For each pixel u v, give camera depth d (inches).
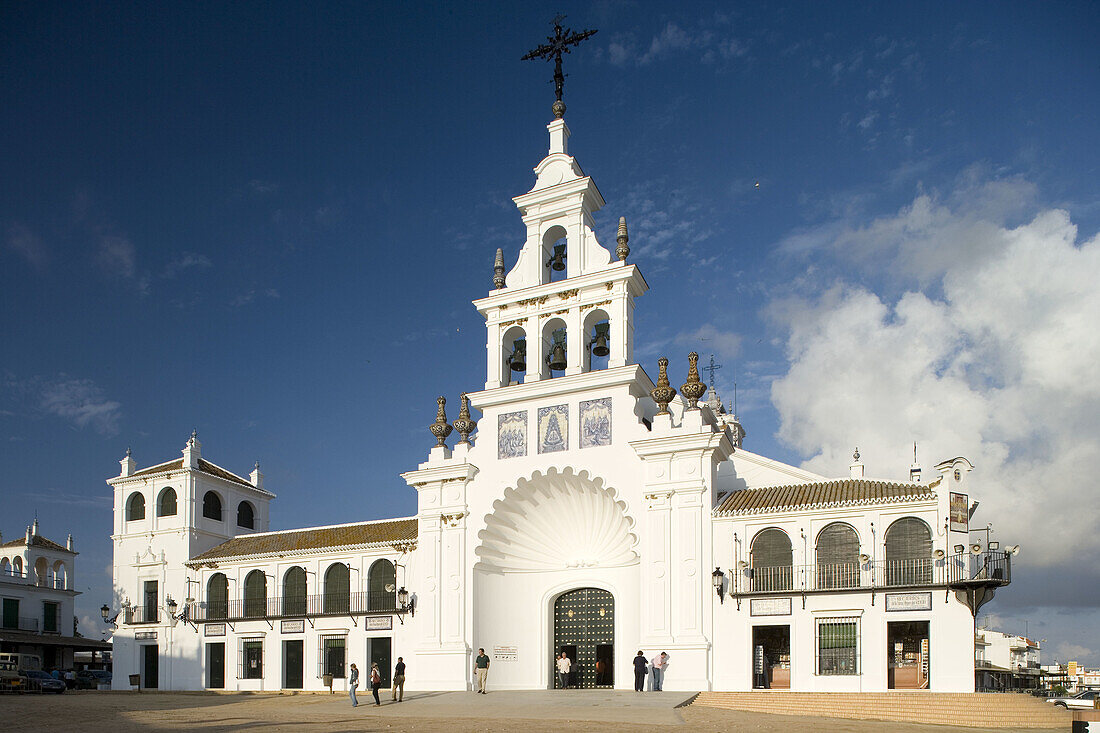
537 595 1595.7
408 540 1683.1
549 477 1539.1
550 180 1657.2
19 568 2518.5
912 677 1259.8
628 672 1482.5
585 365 1566.2
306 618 1749.5
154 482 2041.1
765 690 1301.7
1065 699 1517.0
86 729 920.3
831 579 1326.3
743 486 1624.0
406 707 1244.5
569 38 1723.7
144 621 1963.6
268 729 921.5
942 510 1279.5
